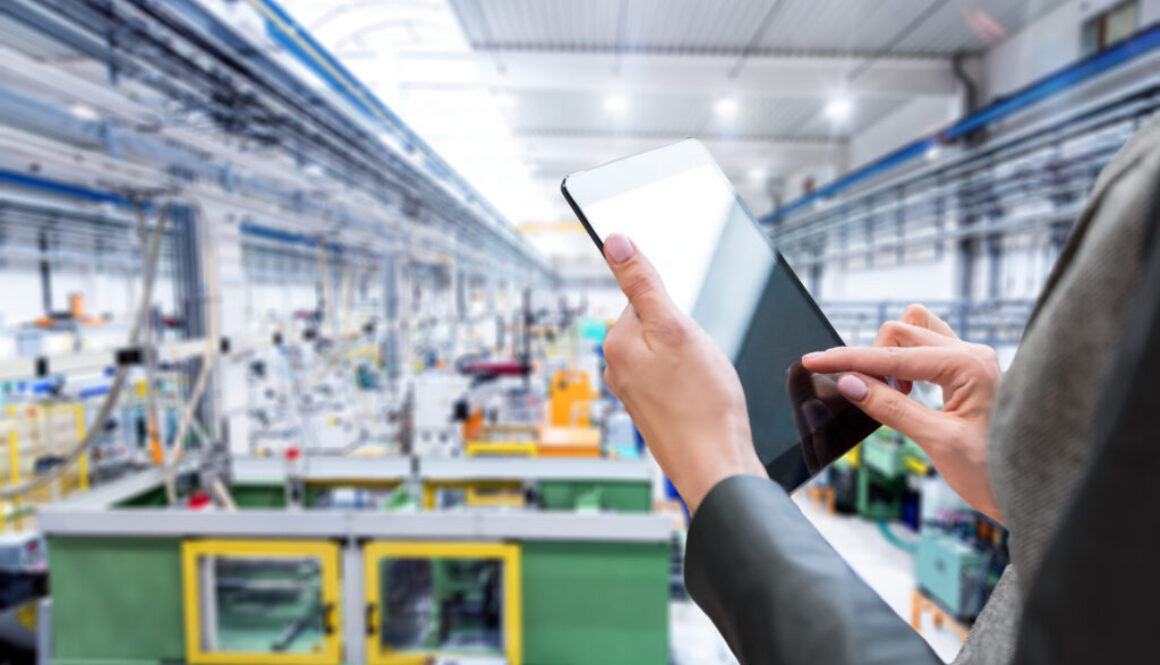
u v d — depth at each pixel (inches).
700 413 11.1
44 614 78.4
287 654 77.7
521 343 353.1
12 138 57.1
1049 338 7.4
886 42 189.3
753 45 189.9
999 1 166.4
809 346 16.5
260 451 191.0
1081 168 148.9
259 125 109.5
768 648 8.5
